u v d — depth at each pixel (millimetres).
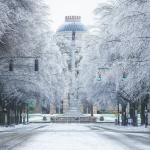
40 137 42438
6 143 33344
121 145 31297
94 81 77938
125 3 45312
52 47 89062
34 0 52062
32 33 59875
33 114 179500
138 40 44344
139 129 64750
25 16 49875
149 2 42406
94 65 78000
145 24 43000
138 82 52719
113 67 63094
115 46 60781
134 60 49594
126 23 45219
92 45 78438
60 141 35875
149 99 69125
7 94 75250
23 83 71625
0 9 43969
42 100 87438
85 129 68500
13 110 94625
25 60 65875
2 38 48562
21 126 85938
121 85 66562
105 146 30234
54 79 90625
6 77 68375
